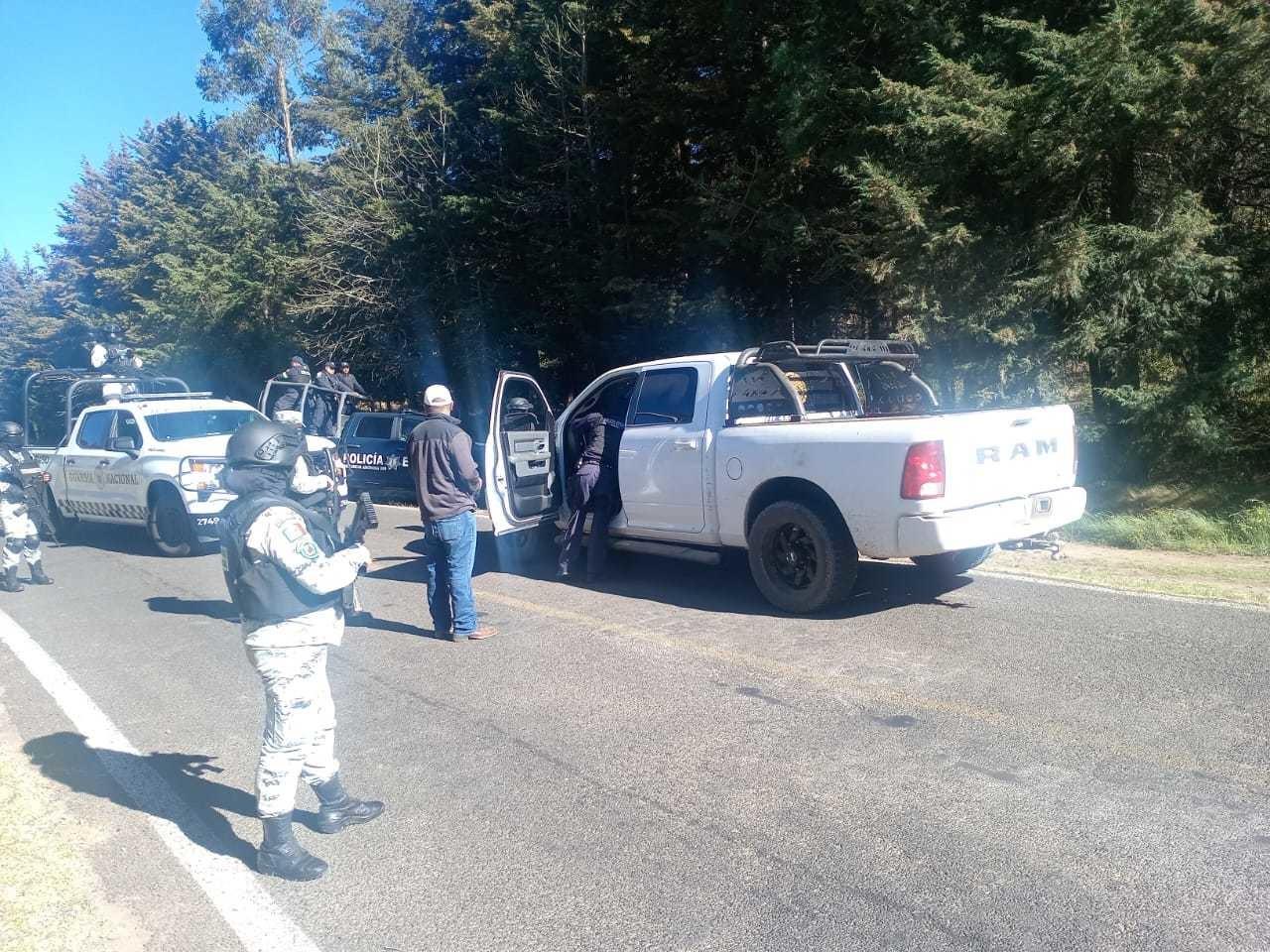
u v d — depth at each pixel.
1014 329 10.72
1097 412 11.70
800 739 4.84
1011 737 4.73
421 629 7.44
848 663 5.98
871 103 12.30
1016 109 10.40
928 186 11.11
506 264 21.53
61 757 5.09
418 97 23.59
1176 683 5.37
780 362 7.83
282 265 26.67
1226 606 7.00
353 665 6.48
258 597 3.62
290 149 35.22
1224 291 10.09
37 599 9.30
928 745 4.69
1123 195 11.08
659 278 17.98
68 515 13.16
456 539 6.90
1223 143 10.84
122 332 33.91
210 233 30.23
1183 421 10.52
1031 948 3.06
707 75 17.30
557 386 21.94
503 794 4.38
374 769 4.73
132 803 4.47
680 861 3.71
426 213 21.64
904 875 3.53
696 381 7.78
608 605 7.83
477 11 21.70
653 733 5.03
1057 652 6.02
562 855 3.80
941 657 6.00
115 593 9.44
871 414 8.63
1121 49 9.44
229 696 6.05
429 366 23.03
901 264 11.28
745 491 7.27
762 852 3.75
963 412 7.36
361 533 4.34
